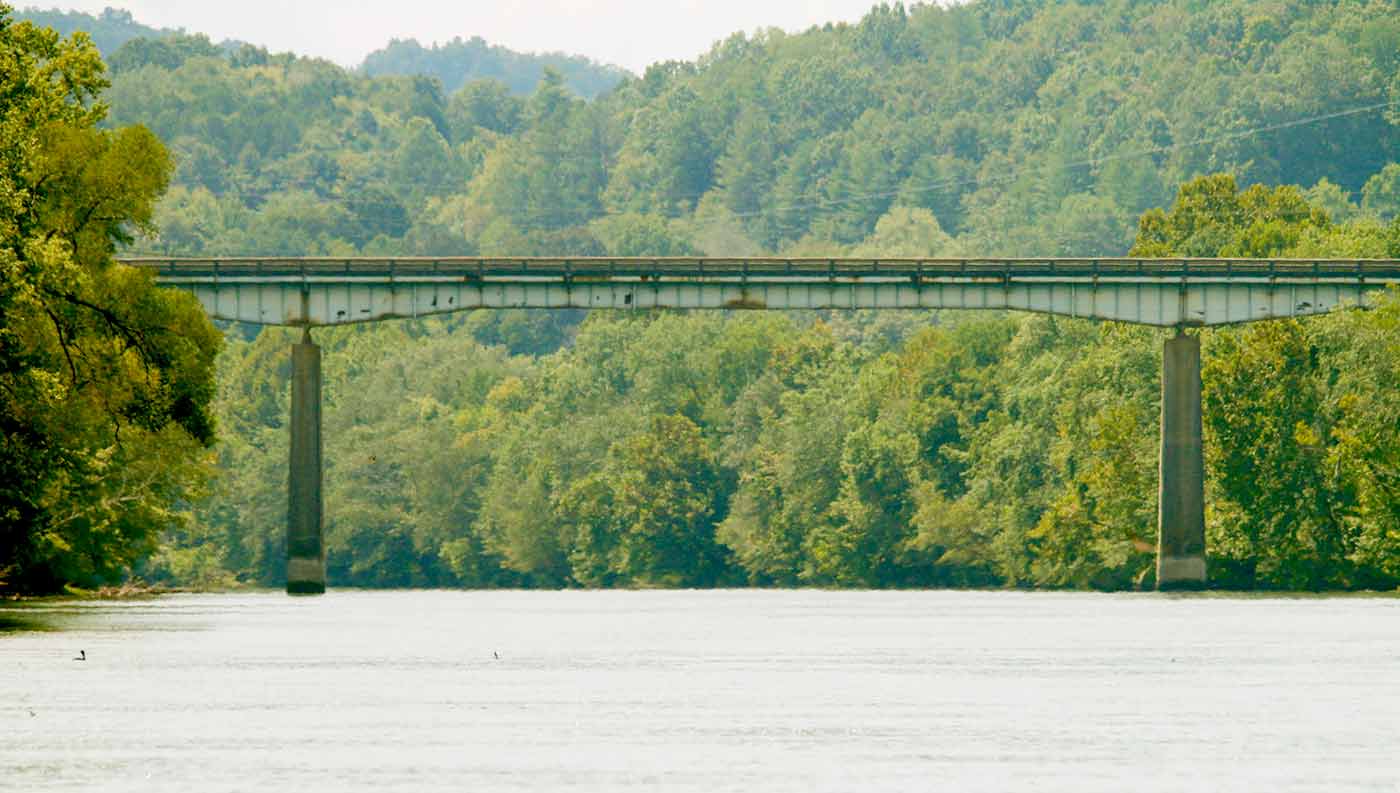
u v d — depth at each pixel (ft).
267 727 501.15
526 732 493.36
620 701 554.87
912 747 469.98
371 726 503.61
